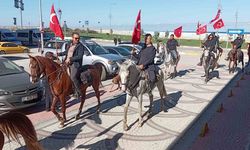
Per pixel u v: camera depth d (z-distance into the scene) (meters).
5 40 40.09
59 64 8.01
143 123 8.46
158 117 9.07
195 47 46.47
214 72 18.98
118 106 10.20
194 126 8.32
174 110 9.87
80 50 8.09
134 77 7.48
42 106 10.05
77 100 10.88
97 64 9.55
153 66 8.49
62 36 9.33
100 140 7.18
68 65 8.08
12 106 8.68
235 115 9.37
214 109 10.10
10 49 30.47
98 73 9.26
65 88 7.91
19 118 3.90
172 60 16.31
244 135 7.62
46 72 7.54
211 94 12.38
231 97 11.91
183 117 9.12
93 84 9.05
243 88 13.87
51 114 9.16
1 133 3.76
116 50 18.56
